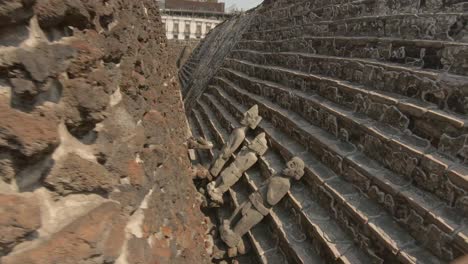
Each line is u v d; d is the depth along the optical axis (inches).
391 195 165.3
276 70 371.9
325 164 224.7
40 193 76.3
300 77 314.2
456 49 186.5
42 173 76.6
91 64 96.0
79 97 87.7
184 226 163.5
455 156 155.9
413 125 183.0
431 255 140.4
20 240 67.2
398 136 185.3
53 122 78.1
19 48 70.7
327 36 340.8
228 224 233.9
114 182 100.1
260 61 462.0
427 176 157.5
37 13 76.2
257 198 227.1
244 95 411.2
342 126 227.3
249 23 632.4
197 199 264.8
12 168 69.8
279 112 305.1
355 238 172.1
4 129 66.7
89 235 79.5
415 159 164.7
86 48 92.7
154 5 341.1
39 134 72.3
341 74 270.8
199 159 395.2
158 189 140.6
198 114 548.4
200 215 247.0
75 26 93.0
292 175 221.1
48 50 77.5
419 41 211.2
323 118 251.6
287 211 225.9
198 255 166.9
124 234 94.9
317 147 234.1
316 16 387.5
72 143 88.7
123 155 109.7
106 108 101.4
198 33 1935.3
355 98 232.8
